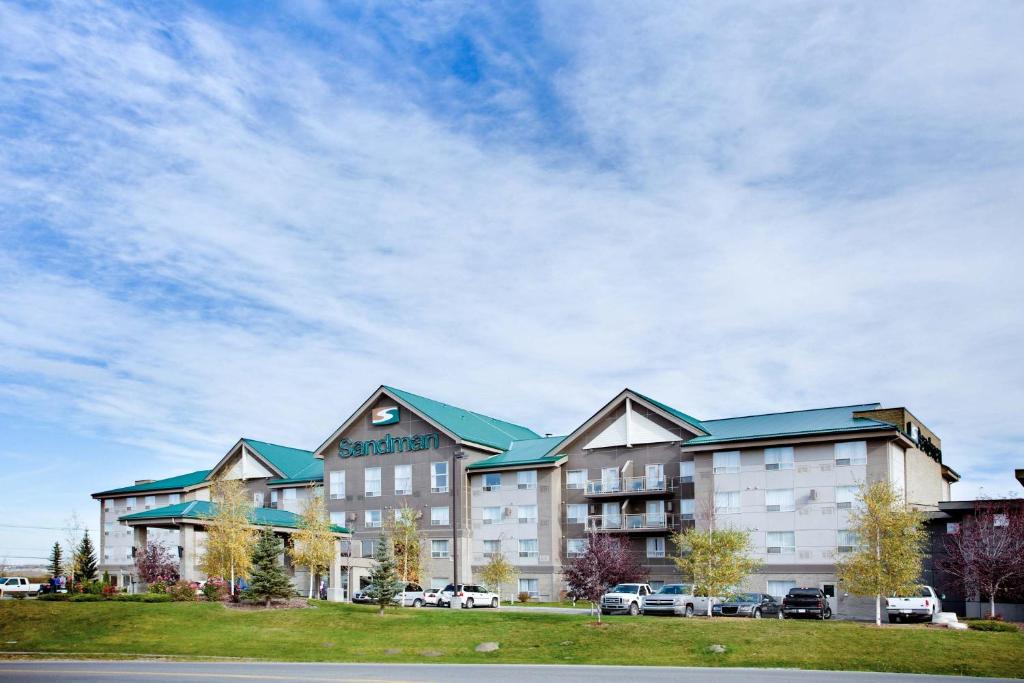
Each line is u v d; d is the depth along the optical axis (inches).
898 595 1728.6
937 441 2861.7
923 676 1168.8
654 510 2637.8
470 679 1127.0
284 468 3390.7
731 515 2418.8
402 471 3038.9
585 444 2802.7
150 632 1670.8
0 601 1867.6
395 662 1403.8
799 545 2306.8
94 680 1131.3
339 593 2497.5
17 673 1214.9
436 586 2898.6
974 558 1932.8
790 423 2479.1
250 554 2191.2
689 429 2591.0
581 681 1106.7
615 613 1971.0
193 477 3577.8
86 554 3373.5
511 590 2797.7
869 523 1733.5
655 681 1106.7
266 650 1535.4
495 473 2913.4
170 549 3403.1
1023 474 2274.9
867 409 2460.6
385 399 3137.3
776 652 1384.1
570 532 2775.6
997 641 1398.9
